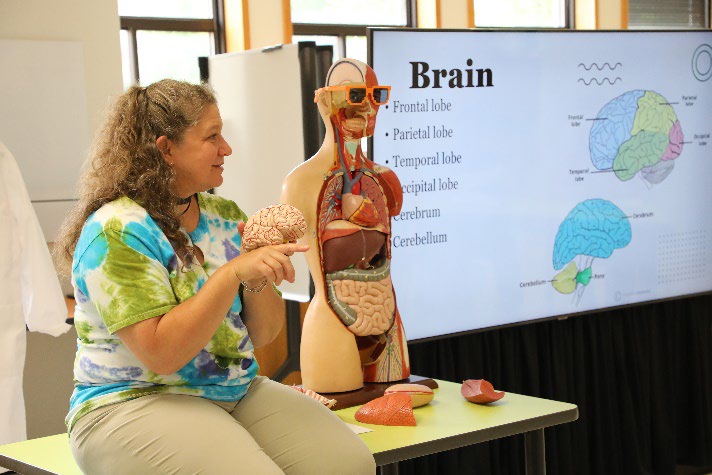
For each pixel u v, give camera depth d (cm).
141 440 192
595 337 444
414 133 379
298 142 379
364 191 296
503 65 399
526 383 426
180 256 206
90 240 194
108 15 453
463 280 395
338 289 292
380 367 297
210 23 538
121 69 459
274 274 191
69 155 446
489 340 416
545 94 410
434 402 279
